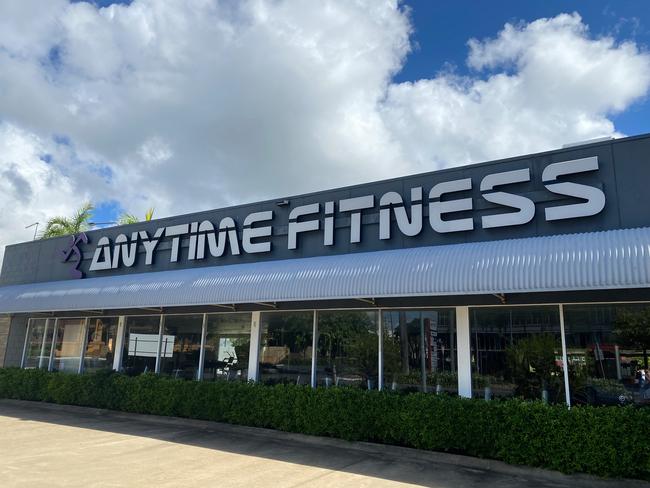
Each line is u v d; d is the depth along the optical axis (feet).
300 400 37.11
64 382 53.01
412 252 34.81
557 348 32.17
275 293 38.42
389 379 37.93
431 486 25.72
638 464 25.41
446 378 35.63
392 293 33.22
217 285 42.19
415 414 32.01
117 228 58.39
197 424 42.60
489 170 36.45
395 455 32.12
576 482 26.48
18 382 57.26
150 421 44.80
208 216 51.16
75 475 26.96
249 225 47.78
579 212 32.24
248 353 45.32
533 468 27.91
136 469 28.50
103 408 50.16
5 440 36.29
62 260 62.69
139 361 53.01
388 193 40.19
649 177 30.91
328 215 43.19
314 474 27.71
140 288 47.39
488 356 34.32
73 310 53.36
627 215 31.09
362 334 39.81
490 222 35.27
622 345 30.30
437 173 38.55
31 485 24.81
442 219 37.60
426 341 36.94
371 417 33.81
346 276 35.63
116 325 55.93
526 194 34.50
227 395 41.34
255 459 31.12
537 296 33.22
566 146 34.86
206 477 26.94
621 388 29.89
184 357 49.73
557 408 28.04
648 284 25.48
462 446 30.19
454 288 31.01
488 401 30.45
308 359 41.96
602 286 26.53
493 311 34.76
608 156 32.35
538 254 29.17
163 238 53.83
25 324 65.10
